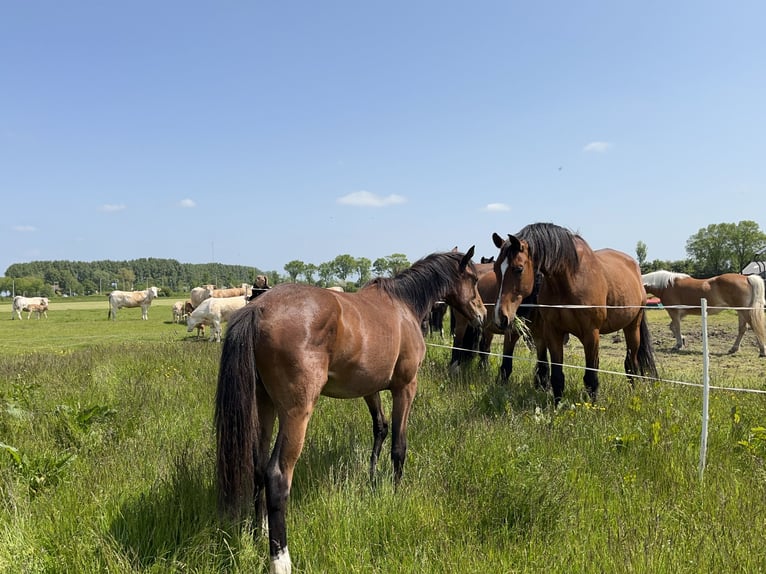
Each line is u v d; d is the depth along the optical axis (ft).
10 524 10.46
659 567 8.97
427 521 10.73
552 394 20.48
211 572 9.27
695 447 14.76
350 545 10.02
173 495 11.21
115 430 16.84
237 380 9.64
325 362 10.47
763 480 12.47
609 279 21.26
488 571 9.07
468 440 14.67
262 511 11.07
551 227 19.35
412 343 13.29
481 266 29.30
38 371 29.78
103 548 9.24
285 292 10.66
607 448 14.79
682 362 35.09
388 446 15.74
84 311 144.25
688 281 41.11
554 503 11.07
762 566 9.18
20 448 14.65
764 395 19.07
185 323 91.40
